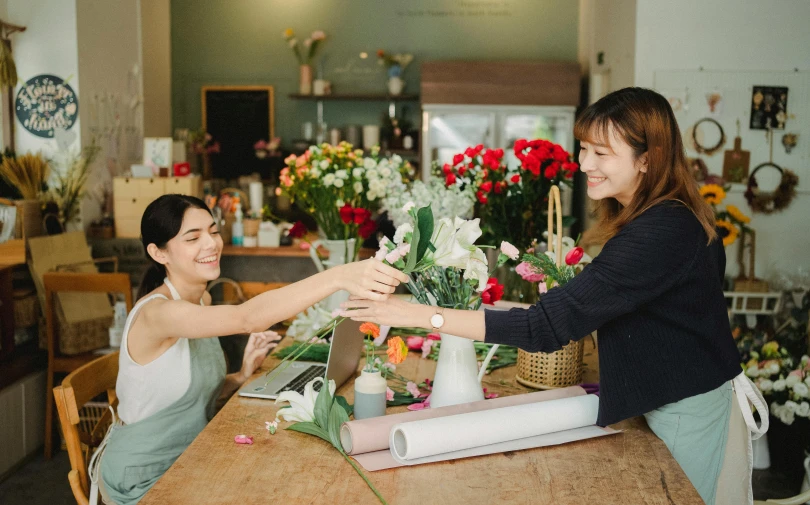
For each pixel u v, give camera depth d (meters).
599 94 6.39
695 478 1.61
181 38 7.55
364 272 1.52
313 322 2.50
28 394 3.66
